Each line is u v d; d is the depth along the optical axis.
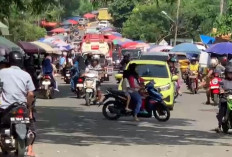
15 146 11.41
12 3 22.73
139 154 13.31
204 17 92.81
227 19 47.81
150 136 16.83
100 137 16.27
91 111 24.53
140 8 99.00
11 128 11.13
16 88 11.37
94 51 55.12
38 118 21.16
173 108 26.92
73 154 13.07
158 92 22.05
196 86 37.31
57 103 28.50
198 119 22.38
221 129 18.69
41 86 31.16
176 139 16.30
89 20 195.25
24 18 62.59
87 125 19.33
